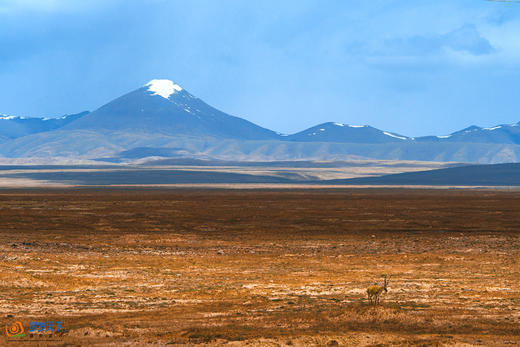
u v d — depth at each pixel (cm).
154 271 7406
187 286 6294
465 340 3769
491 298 5459
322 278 6875
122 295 5756
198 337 3881
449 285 6256
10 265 7369
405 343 3700
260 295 5712
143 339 3862
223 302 5378
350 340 3781
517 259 8456
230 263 8200
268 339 3759
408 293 5766
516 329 4162
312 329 4175
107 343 3744
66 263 7906
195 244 10556
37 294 5775
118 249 9725
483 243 10419
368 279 6762
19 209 18800
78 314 4847
